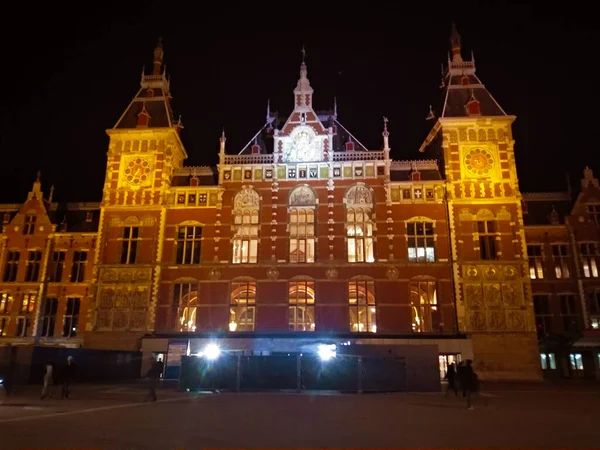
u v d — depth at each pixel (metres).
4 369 31.00
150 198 46.47
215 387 28.25
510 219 44.03
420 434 14.41
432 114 52.78
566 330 48.34
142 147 47.78
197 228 46.31
